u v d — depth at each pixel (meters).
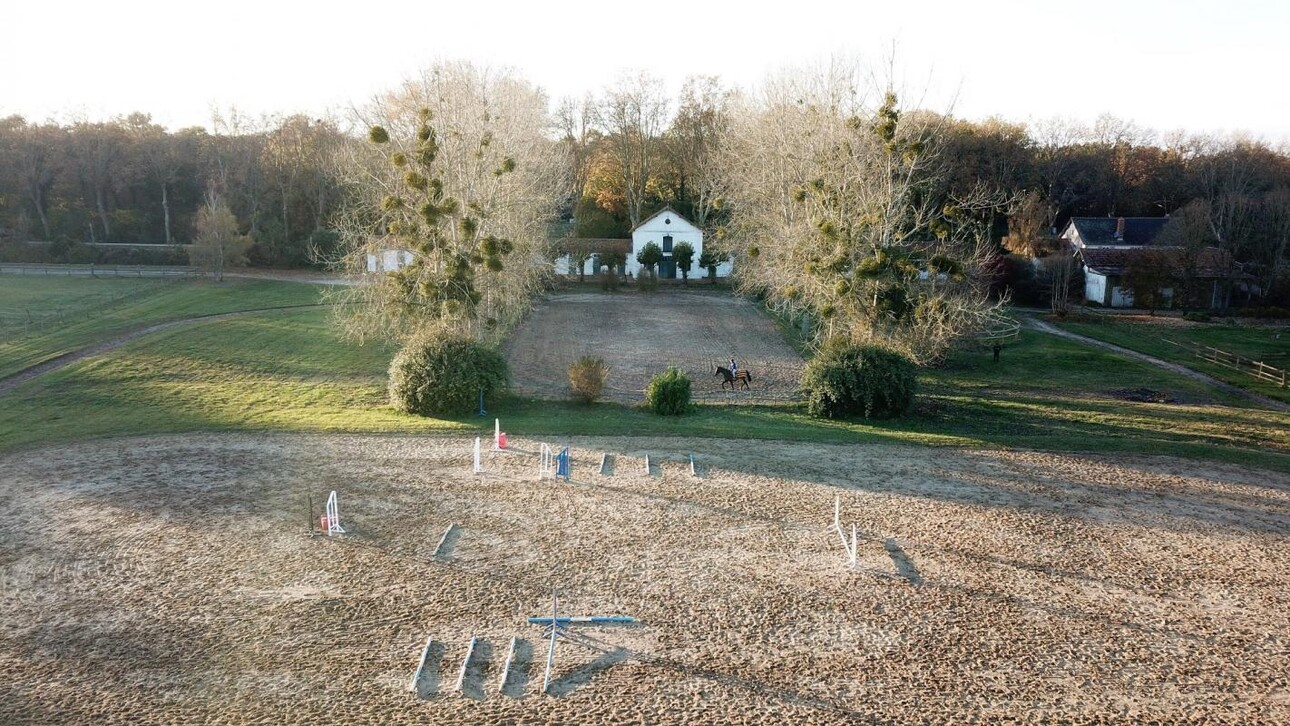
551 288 71.94
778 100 48.12
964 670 14.61
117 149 93.75
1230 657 15.23
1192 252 64.88
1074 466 26.91
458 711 13.20
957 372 45.31
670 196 100.44
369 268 37.84
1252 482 25.48
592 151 99.88
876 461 27.14
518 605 16.78
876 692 13.88
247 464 25.78
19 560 18.50
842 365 34.03
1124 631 16.11
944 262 36.28
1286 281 65.12
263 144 91.38
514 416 33.09
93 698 13.41
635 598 17.16
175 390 36.06
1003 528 21.25
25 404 33.25
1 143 89.56
